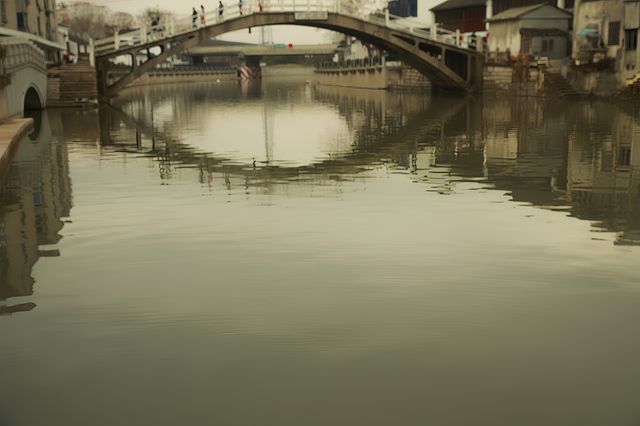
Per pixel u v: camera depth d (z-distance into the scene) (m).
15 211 12.77
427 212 12.38
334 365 6.21
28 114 40.81
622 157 19.55
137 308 7.62
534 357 6.35
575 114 34.12
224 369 6.16
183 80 142.50
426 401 5.60
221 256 9.60
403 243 10.19
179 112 44.38
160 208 12.87
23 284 8.48
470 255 9.55
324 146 23.95
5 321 7.32
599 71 42.56
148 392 5.77
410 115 38.34
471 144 23.73
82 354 6.50
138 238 10.63
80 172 17.62
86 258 9.59
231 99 63.16
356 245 10.09
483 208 12.72
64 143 25.08
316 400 5.62
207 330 7.01
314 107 48.22
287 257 9.52
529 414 5.41
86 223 11.68
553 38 50.31
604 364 6.21
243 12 52.72
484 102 47.50
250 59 185.38
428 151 22.06
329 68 107.81
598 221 11.60
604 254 9.55
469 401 5.60
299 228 11.16
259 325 7.11
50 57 59.94
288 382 5.91
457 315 7.34
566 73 45.56
